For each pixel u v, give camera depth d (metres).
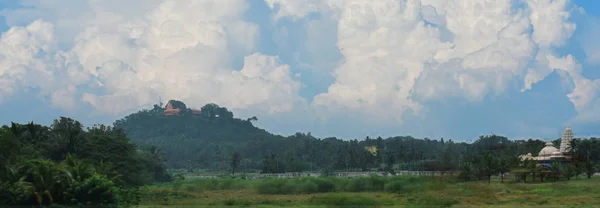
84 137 95.00
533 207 68.19
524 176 132.75
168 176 184.50
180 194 93.06
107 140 95.50
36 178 60.94
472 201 76.69
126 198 72.50
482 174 131.38
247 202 77.81
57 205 59.97
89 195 61.81
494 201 76.19
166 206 73.31
